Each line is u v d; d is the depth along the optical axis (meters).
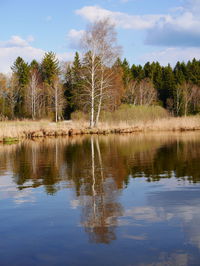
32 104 53.62
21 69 66.75
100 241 5.05
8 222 5.98
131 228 5.55
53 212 6.52
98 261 4.42
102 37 33.09
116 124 34.38
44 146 20.73
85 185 8.96
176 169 11.25
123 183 9.15
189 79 79.50
